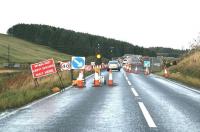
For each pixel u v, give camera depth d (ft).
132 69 221.87
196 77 109.19
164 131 28.60
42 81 84.79
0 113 39.27
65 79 96.99
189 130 29.04
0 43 568.00
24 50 579.89
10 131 28.76
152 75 144.05
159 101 50.78
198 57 143.02
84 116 36.81
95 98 55.52
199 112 39.58
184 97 56.95
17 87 84.94
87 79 112.98
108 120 34.14
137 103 48.24
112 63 193.88
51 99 54.34
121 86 82.38
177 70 148.46
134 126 30.83
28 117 36.32
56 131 28.63
